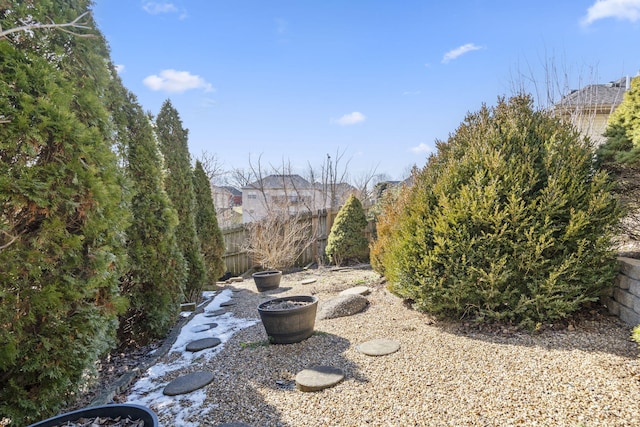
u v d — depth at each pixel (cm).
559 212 323
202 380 288
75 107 269
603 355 261
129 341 389
